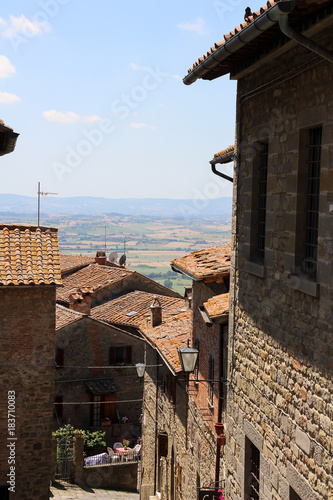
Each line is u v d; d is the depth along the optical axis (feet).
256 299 29.91
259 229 30.58
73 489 78.59
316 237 24.02
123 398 96.89
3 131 34.22
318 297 22.65
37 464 50.60
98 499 74.54
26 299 49.78
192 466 53.01
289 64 25.29
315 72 22.85
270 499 27.48
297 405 24.62
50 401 50.60
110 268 121.70
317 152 23.95
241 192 32.37
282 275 26.32
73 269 128.26
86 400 93.91
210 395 46.32
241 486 31.78
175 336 66.18
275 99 27.12
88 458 83.51
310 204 24.63
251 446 31.58
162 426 68.23
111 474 82.99
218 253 50.06
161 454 65.36
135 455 85.56
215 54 25.38
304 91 23.90
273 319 27.50
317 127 23.76
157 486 70.33
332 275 21.39
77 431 83.15
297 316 24.73
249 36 21.95
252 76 30.07
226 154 35.19
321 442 22.31
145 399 78.02
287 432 25.62
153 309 74.64
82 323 94.22
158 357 70.38
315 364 22.95
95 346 95.25
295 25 22.16
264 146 30.01
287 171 25.66
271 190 27.58
